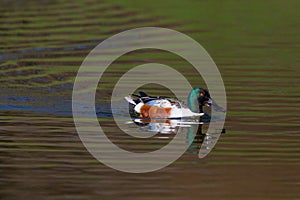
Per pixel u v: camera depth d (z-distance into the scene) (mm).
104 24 81625
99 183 36031
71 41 73188
